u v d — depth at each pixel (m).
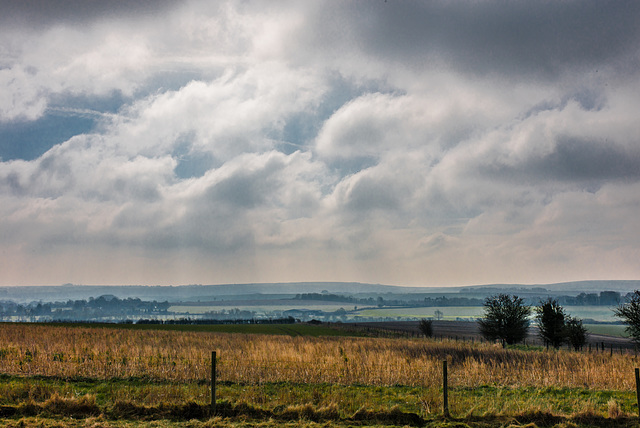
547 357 33.38
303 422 14.83
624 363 27.30
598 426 15.11
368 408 16.23
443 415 15.71
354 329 103.88
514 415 15.73
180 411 15.49
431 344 47.12
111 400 16.91
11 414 15.02
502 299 56.31
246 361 24.52
